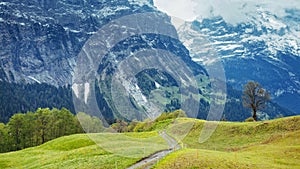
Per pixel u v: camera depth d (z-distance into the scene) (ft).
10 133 319.68
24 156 201.46
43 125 328.70
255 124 237.66
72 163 132.16
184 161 94.79
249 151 160.35
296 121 224.74
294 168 114.21
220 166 100.37
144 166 86.99
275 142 187.52
